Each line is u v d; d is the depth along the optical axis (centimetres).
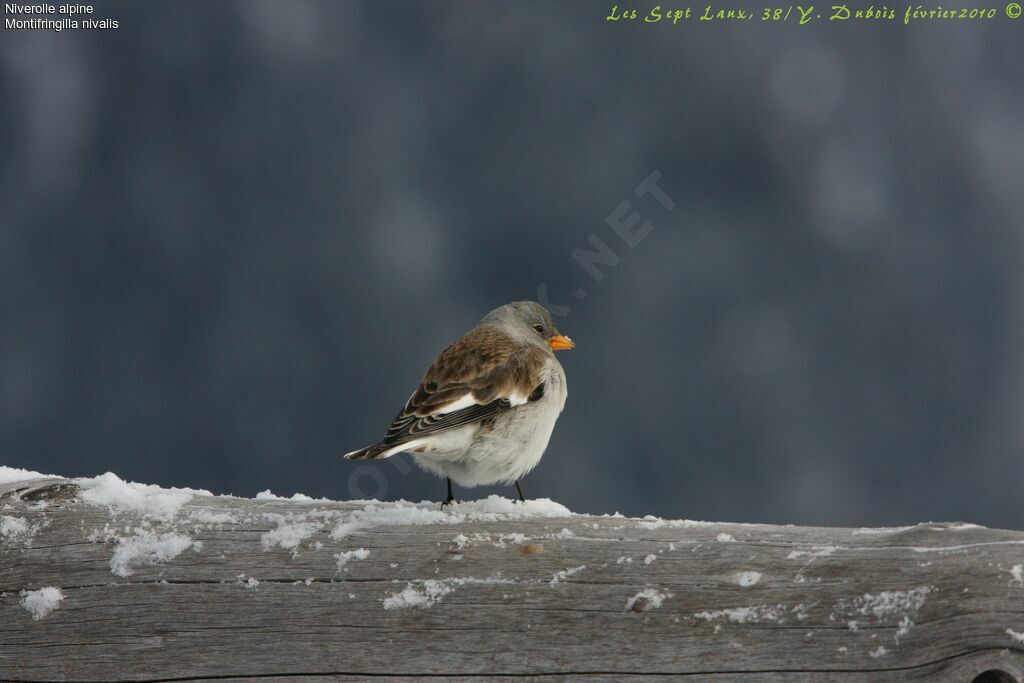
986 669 383
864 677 400
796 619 415
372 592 455
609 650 431
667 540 452
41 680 460
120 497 497
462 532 468
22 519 485
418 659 444
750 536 445
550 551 455
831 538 436
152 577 467
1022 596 386
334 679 446
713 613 425
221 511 491
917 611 399
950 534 416
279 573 462
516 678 436
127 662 457
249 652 454
